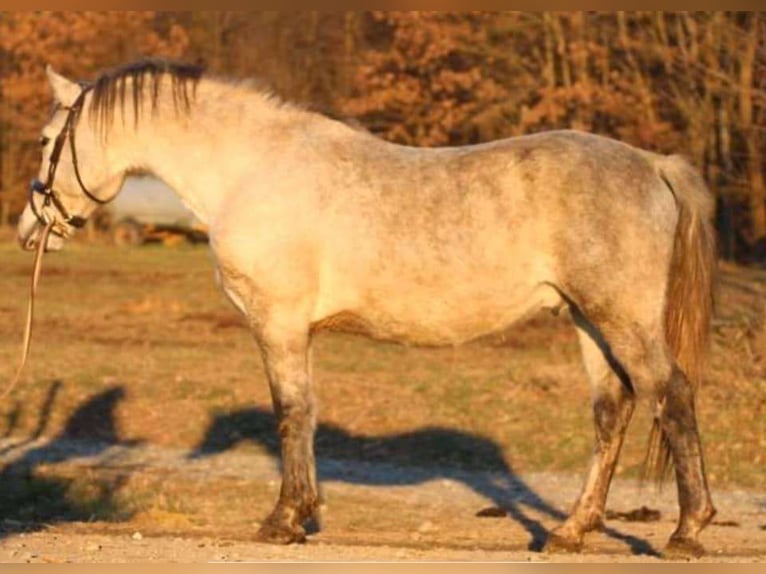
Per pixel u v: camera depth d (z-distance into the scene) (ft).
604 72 112.27
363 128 35.04
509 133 117.91
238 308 35.12
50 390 68.74
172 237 157.89
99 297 107.76
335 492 50.96
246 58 125.18
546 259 32.68
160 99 35.78
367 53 123.03
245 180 34.68
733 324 71.92
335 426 62.49
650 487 50.83
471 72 118.21
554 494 50.65
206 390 68.74
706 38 99.14
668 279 32.68
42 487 50.21
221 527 41.73
